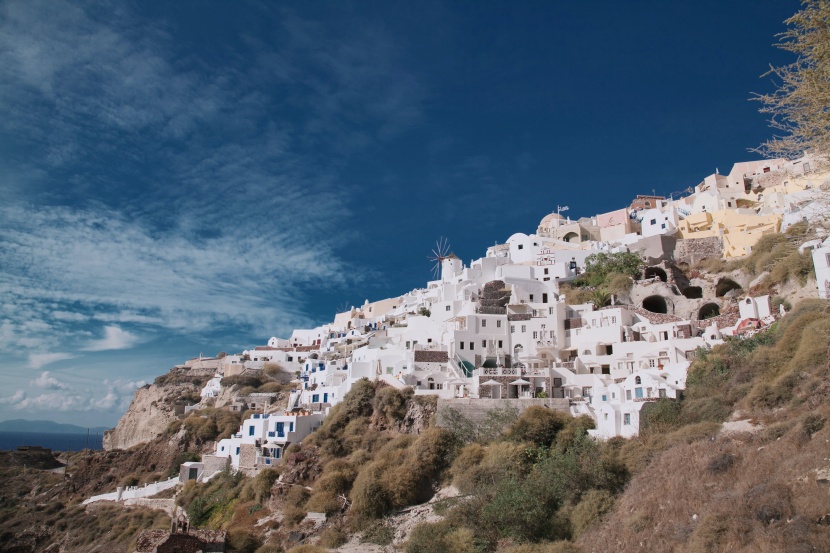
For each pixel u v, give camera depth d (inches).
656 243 4571.9
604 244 4975.4
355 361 4473.4
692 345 3196.4
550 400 3043.8
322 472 3159.5
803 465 1535.4
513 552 1963.6
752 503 1497.3
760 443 1809.8
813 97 1133.1
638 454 2228.1
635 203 6122.1
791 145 1184.2
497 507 2176.4
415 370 3747.5
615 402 2763.3
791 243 3526.1
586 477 2224.4
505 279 4451.3
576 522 2065.7
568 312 3983.8
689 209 5191.9
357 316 6958.7
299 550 2506.2
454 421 3043.8
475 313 4077.3
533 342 3895.2
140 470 4847.4
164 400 6161.4
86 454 6053.2
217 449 4224.9
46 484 5118.1
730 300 3636.8
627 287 4092.0
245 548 2719.0
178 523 2659.9
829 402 1815.9
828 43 1132.5
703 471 1795.0
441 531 2293.3
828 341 2174.0
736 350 2691.9
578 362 3590.1
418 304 5698.8
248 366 6161.4
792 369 2237.9
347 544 2566.4
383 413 3420.3
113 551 3656.5
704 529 1493.6
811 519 1349.7
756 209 4630.9
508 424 2928.2
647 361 3314.5
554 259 4822.8
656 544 1642.5
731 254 4276.6
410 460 2893.7
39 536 4220.0
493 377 3314.5
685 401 2571.4
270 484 3277.6
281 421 3700.8
